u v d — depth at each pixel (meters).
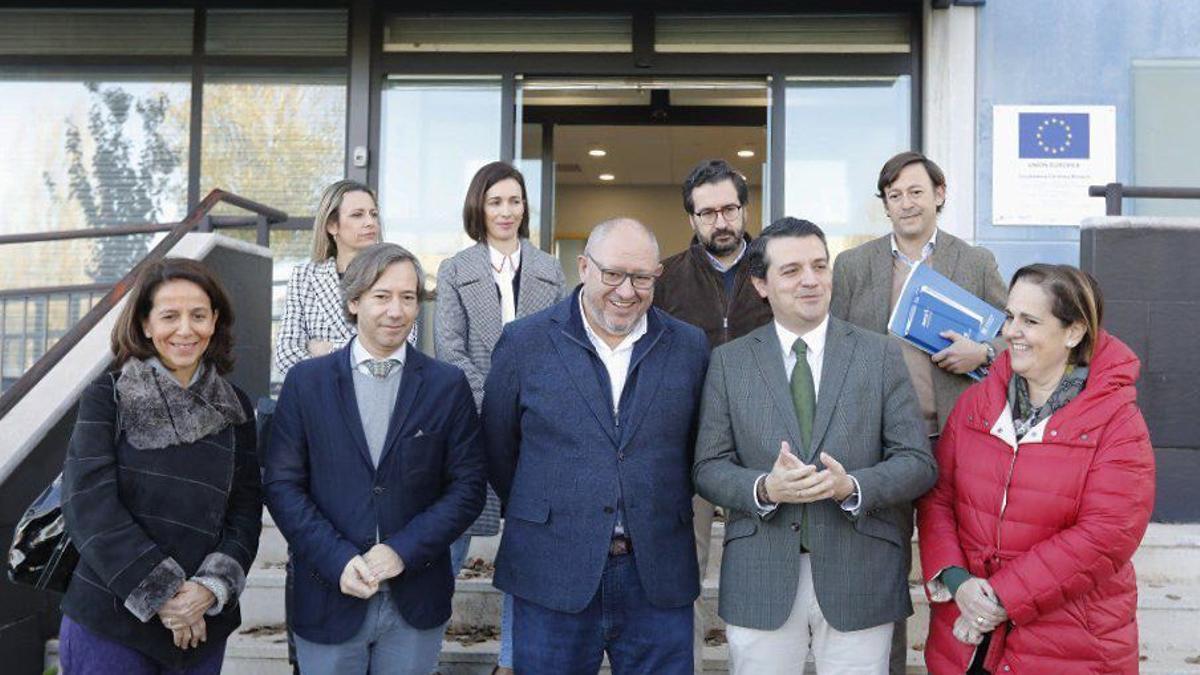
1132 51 5.19
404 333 2.24
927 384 2.80
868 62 5.42
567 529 2.17
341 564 2.09
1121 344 2.16
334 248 3.07
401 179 5.57
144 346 2.15
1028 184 5.17
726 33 5.48
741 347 2.33
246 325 4.43
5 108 5.64
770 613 2.17
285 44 5.61
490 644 3.16
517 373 2.29
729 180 2.86
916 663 3.06
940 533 2.22
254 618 3.40
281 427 2.25
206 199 4.05
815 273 2.21
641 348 2.26
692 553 2.26
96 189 5.60
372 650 2.24
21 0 5.58
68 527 2.01
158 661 2.09
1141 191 4.05
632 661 2.20
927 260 2.94
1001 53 5.22
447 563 2.31
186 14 5.63
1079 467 2.06
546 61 5.52
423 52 5.57
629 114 6.73
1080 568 2.00
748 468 2.23
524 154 6.56
